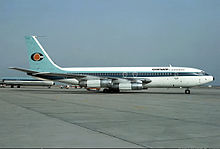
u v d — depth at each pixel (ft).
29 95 113.60
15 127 31.86
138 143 23.62
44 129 30.53
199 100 84.74
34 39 141.49
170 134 28.04
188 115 44.86
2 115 43.34
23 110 51.26
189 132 29.30
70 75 127.13
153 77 130.62
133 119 39.42
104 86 126.31
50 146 22.34
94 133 28.25
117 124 34.55
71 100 81.46
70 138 25.58
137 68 134.92
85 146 22.40
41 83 297.33
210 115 45.01
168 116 43.29
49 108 55.47
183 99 89.51
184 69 129.80
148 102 74.74
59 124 34.27
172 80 128.88
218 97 103.09
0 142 23.77
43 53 141.59
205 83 126.72
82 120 37.99
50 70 141.28
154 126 33.14
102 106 61.00
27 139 25.08
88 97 98.73
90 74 138.41
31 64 141.69
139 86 124.06
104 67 140.26
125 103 70.44
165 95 118.62
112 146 22.38
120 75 134.72
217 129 31.32
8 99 85.20
